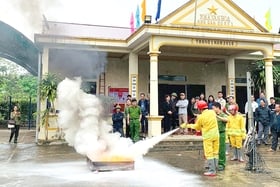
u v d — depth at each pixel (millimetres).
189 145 11617
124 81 16609
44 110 13141
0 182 6348
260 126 12297
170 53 15555
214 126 7129
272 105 12727
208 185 6117
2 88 32250
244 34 13344
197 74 17594
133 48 14844
